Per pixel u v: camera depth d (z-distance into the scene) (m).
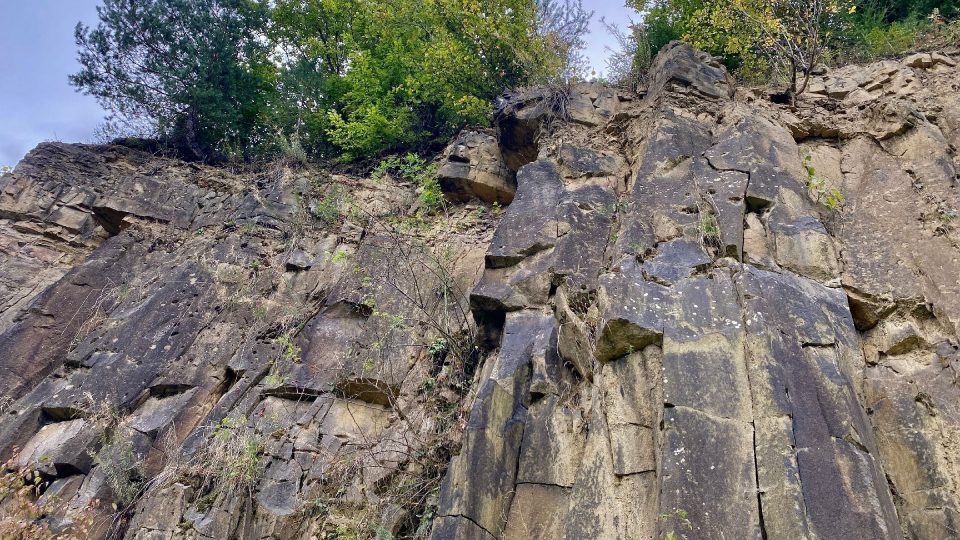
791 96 9.03
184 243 11.58
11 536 6.87
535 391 5.96
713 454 4.66
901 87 8.73
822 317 5.66
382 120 12.61
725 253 6.27
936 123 8.05
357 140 12.77
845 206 7.23
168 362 9.16
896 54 10.17
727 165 7.32
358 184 11.78
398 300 8.80
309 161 12.90
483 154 10.55
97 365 9.26
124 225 12.08
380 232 10.23
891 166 7.50
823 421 4.84
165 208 12.31
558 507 5.25
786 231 6.54
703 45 11.35
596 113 9.40
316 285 9.83
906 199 7.05
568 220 7.40
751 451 4.64
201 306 9.90
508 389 6.02
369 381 7.92
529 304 6.82
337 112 14.09
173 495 7.29
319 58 15.43
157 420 8.45
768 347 5.20
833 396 5.01
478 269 8.88
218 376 8.91
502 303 6.91
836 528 4.26
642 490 4.86
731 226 6.48
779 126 8.13
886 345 5.93
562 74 11.23
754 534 4.26
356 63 13.85
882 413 5.42
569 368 6.09
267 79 14.98
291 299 9.70
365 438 7.18
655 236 6.70
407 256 9.28
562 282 6.82
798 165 7.59
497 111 10.07
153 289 10.55
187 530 6.89
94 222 12.43
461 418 6.84
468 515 5.26
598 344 5.69
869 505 4.39
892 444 5.25
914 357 5.81
